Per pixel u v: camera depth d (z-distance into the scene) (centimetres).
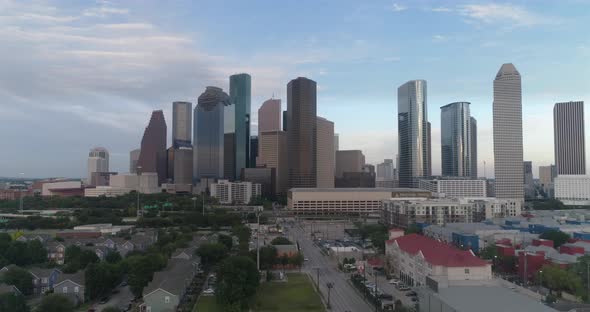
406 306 19875
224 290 19825
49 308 17650
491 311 15112
